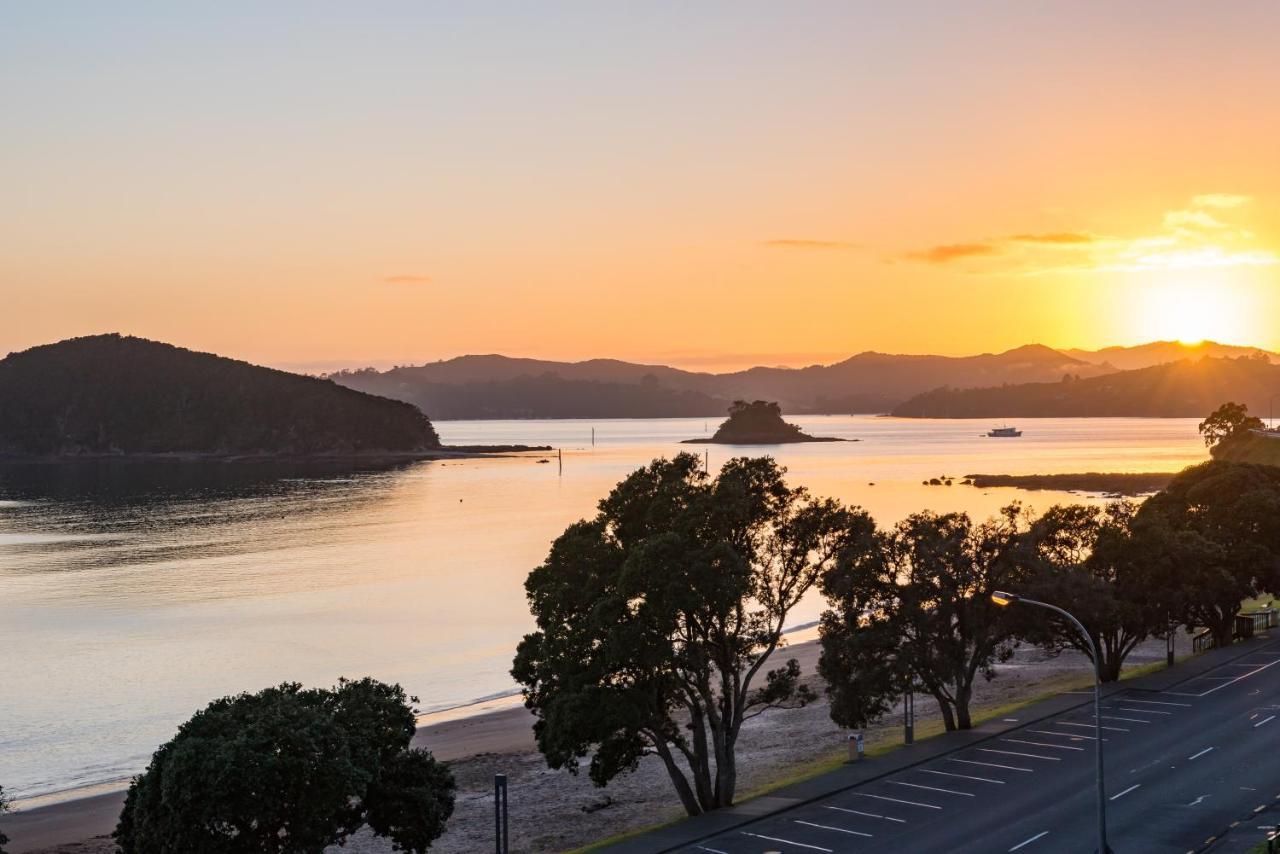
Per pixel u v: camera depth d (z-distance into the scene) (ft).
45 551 626.23
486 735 273.13
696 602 175.73
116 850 193.16
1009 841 155.22
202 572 546.26
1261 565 311.47
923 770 194.70
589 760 244.63
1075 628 245.65
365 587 498.69
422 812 159.84
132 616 429.79
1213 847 149.07
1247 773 183.01
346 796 146.82
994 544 233.55
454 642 381.40
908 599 220.84
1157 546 269.64
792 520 203.31
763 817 172.76
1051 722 225.35
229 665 344.69
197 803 138.10
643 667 177.47
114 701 299.99
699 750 191.42
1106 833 155.94
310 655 360.48
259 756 139.54
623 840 167.43
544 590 196.24
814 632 400.47
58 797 225.56
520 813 208.85
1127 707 235.40
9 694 307.58
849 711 215.10
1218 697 241.55
